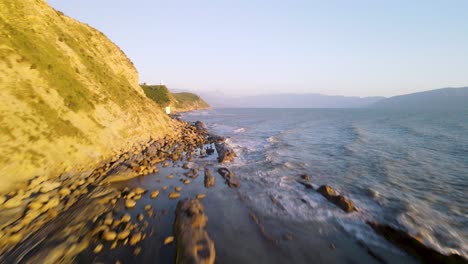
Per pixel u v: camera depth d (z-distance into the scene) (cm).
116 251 845
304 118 8588
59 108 1727
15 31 1822
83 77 2314
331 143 3067
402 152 2438
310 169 1892
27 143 1330
